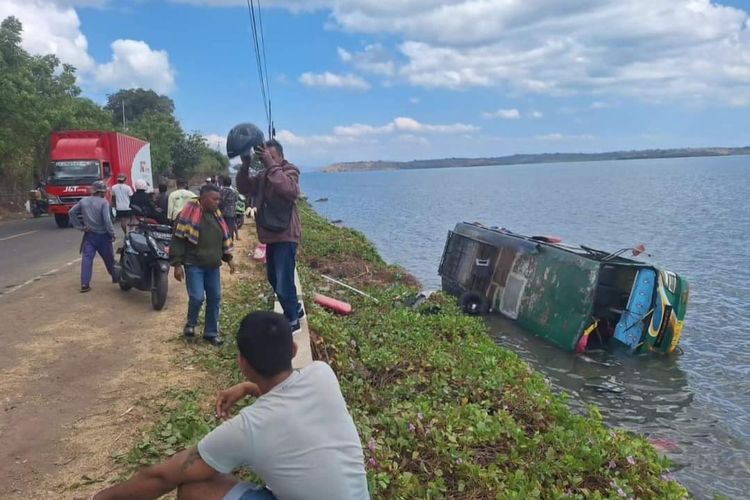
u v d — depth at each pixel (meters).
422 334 9.27
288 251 6.43
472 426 5.70
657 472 5.59
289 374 2.96
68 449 4.89
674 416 8.99
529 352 11.90
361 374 7.06
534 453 5.45
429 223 42.28
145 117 76.00
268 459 2.75
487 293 14.70
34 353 7.20
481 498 4.70
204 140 81.69
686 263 22.36
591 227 36.59
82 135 24.69
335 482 2.76
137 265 9.50
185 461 2.82
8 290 10.64
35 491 4.28
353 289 12.74
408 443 5.20
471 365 7.80
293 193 6.18
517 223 40.41
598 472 5.30
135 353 7.26
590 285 11.63
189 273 7.52
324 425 2.84
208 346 7.62
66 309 9.19
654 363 11.31
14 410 5.60
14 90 27.30
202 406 5.77
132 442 5.02
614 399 9.68
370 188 125.44
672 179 109.81
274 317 2.99
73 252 15.60
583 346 11.72
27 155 34.09
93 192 10.18
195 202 7.43
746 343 12.44
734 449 7.87
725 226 34.09
